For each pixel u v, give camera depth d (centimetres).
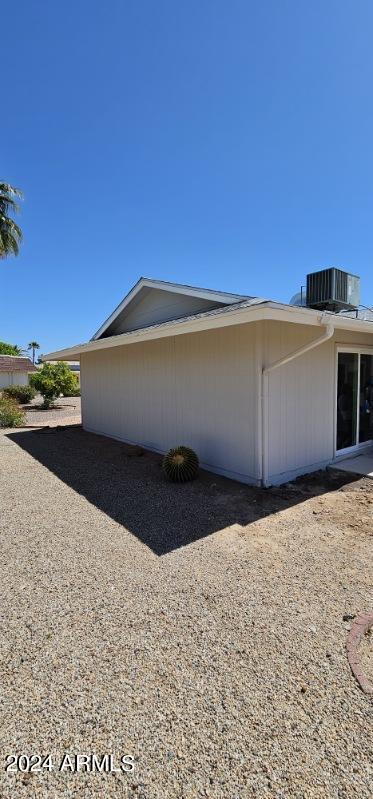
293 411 573
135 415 877
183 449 585
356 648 228
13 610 272
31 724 179
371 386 754
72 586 304
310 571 319
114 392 980
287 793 146
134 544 376
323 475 597
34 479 627
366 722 177
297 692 196
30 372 2864
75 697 195
